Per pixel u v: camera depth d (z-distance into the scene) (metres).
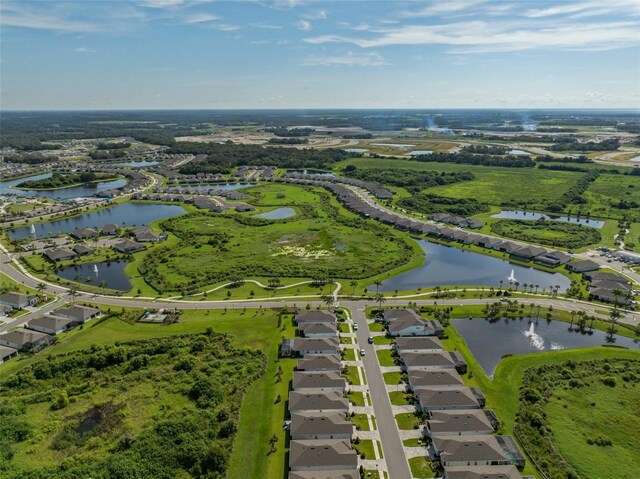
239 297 173.62
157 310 161.25
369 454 96.88
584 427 104.62
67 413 108.69
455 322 155.75
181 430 100.69
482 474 88.00
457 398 110.94
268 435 102.00
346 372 125.75
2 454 94.25
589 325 151.75
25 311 161.62
